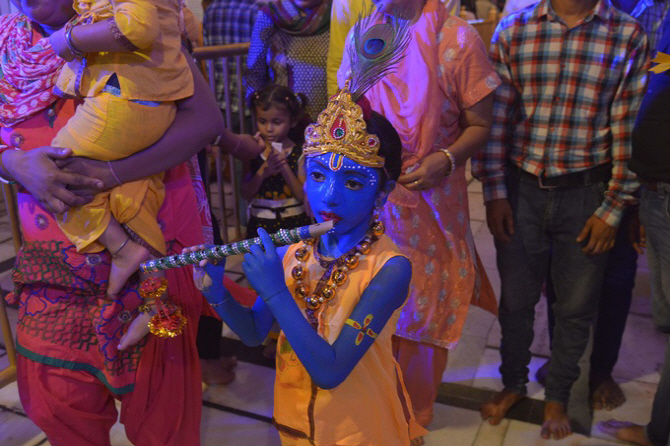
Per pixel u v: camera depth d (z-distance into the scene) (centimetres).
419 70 216
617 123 233
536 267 258
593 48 228
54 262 179
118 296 182
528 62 237
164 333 178
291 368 155
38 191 167
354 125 137
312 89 334
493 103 242
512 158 250
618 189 235
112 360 183
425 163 220
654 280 231
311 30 329
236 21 466
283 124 303
